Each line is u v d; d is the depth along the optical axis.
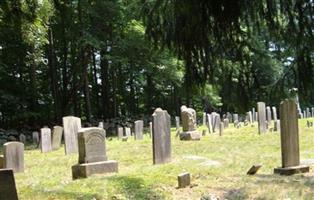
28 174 10.60
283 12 6.16
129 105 41.72
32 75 32.41
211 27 6.27
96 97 40.19
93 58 39.53
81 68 34.34
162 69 29.39
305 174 8.91
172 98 40.81
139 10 7.00
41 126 32.06
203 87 6.88
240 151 13.05
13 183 3.61
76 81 35.28
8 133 27.44
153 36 6.76
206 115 27.36
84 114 38.91
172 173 9.18
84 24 27.33
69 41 32.12
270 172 9.37
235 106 6.98
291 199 6.79
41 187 8.27
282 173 9.02
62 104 35.44
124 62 29.70
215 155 12.18
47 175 10.27
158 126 11.00
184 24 6.38
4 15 6.25
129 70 34.97
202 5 6.12
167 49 6.89
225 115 30.83
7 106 30.92
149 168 9.96
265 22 6.29
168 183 8.38
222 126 21.30
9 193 3.59
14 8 6.18
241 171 9.48
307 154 11.75
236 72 6.73
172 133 22.62
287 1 6.10
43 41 21.48
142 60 29.59
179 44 6.55
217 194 7.50
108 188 7.86
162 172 9.30
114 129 31.14
